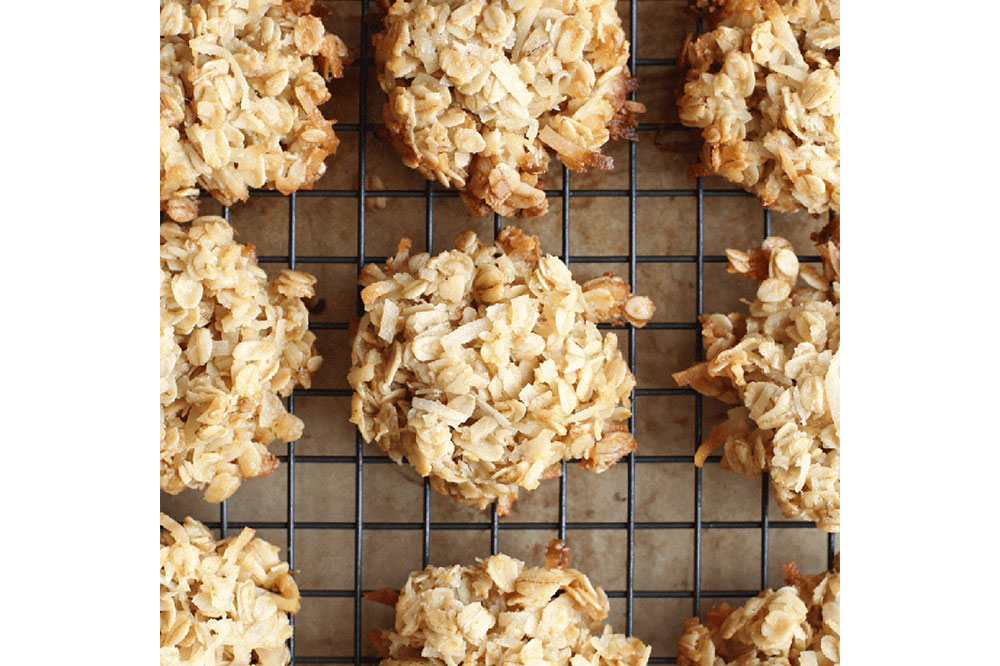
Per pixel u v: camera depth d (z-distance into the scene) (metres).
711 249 0.65
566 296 0.62
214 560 0.61
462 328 0.61
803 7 0.62
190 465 0.61
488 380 0.61
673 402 0.65
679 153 0.64
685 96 0.63
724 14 0.63
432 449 0.61
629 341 0.64
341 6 0.64
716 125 0.62
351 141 0.64
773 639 0.62
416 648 0.62
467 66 0.60
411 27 0.61
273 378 0.62
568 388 0.61
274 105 0.61
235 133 0.61
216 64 0.60
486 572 0.62
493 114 0.61
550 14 0.61
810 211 0.62
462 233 0.63
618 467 0.65
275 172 0.61
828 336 0.62
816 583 0.63
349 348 0.64
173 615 0.60
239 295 0.61
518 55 0.61
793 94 0.61
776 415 0.62
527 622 0.61
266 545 0.63
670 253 0.65
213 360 0.61
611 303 0.63
